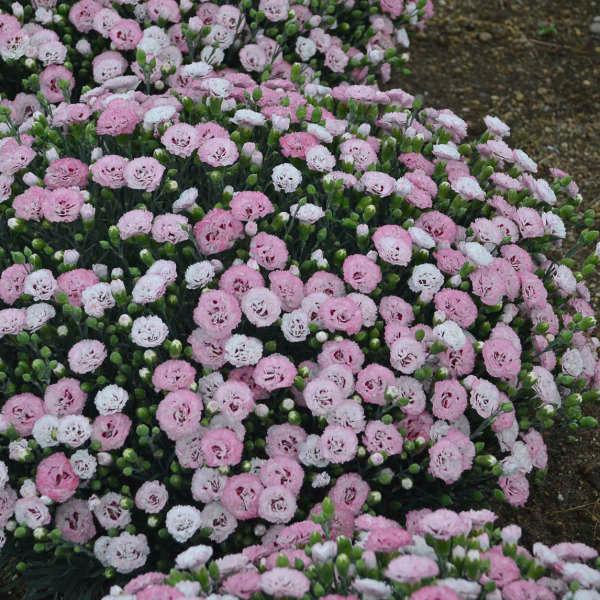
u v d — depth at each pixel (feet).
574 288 4.75
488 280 4.62
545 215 4.87
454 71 6.64
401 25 6.05
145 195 4.71
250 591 3.97
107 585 4.46
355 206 4.91
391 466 4.52
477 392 4.43
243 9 5.45
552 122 6.44
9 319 4.42
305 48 5.49
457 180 4.85
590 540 4.86
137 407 4.53
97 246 4.78
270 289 4.54
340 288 4.61
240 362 4.39
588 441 5.15
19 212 4.65
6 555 4.42
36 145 5.01
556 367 4.86
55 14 5.45
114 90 5.11
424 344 4.54
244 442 4.47
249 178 4.75
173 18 5.35
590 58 6.90
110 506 4.33
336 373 4.41
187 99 5.03
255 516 4.25
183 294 4.63
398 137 5.13
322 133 4.87
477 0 7.32
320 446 4.30
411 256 4.67
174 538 4.25
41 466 4.27
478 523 4.12
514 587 3.92
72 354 4.40
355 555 4.00
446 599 3.78
